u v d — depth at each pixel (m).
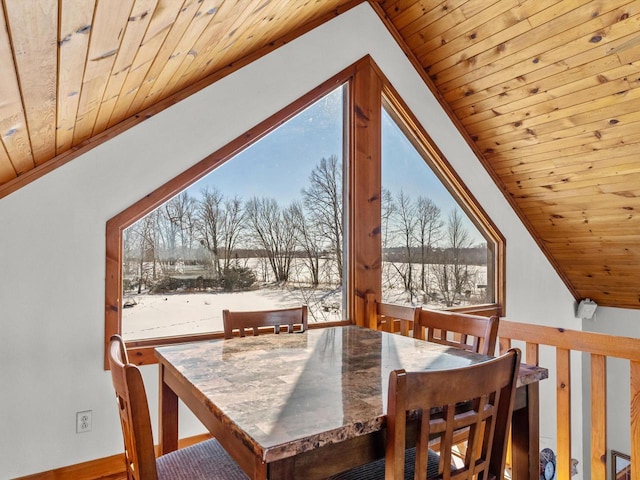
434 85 3.46
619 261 3.82
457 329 1.87
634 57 2.43
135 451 0.95
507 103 3.16
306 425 0.96
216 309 2.60
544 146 3.25
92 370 2.19
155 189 2.37
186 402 1.36
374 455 1.04
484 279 3.85
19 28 0.80
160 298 2.44
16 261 2.03
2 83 1.01
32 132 1.54
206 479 1.24
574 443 4.43
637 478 1.70
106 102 1.76
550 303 4.28
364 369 1.41
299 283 2.91
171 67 1.85
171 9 1.20
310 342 1.84
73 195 2.16
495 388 1.10
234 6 1.56
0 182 1.97
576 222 3.69
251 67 2.67
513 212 3.96
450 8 2.88
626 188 3.13
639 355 1.70
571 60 2.64
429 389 0.98
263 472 0.89
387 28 3.26
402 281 3.37
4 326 2.00
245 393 1.17
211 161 2.54
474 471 1.09
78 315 2.16
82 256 2.18
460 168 3.61
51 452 2.08
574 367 4.48
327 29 2.97
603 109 2.76
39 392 2.06
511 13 2.66
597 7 2.36
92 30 1.00
